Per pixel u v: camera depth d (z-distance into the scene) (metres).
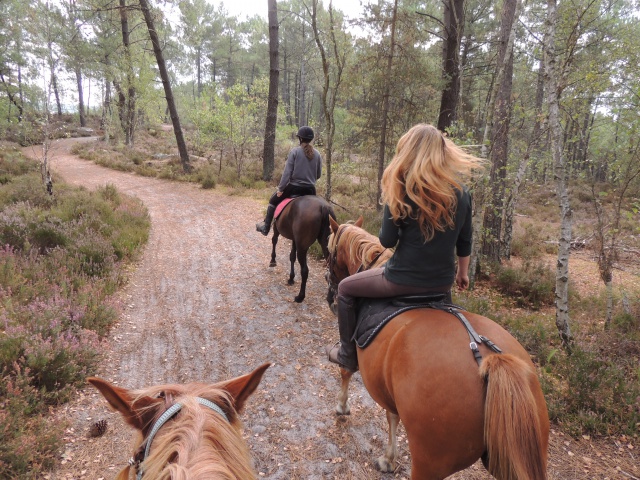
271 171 18.80
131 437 3.71
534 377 1.87
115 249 8.58
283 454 3.54
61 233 8.01
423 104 13.10
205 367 4.99
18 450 3.17
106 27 27.41
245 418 4.02
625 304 6.81
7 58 25.17
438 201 2.10
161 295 7.18
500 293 8.26
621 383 4.04
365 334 2.47
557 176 5.20
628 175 6.25
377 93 12.98
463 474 3.28
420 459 1.96
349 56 12.66
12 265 6.28
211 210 13.95
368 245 3.29
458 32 9.15
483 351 1.92
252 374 1.59
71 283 6.55
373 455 3.52
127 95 27.67
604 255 6.45
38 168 18.36
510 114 9.10
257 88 19.52
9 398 3.74
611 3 8.30
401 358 2.08
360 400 4.29
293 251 7.41
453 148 2.18
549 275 8.95
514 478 1.60
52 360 4.30
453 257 2.36
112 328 5.85
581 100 7.04
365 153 15.09
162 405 1.44
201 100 21.02
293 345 5.48
